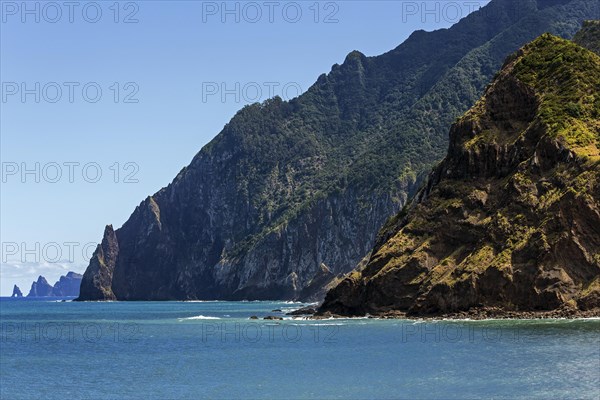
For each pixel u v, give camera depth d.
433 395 94.19
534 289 166.62
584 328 141.62
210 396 100.94
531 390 93.81
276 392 101.25
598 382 96.62
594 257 166.50
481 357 117.19
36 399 104.38
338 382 105.81
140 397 102.62
